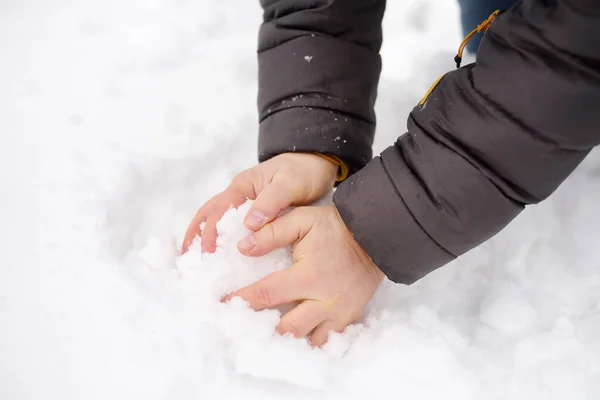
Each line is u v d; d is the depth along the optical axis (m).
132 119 1.09
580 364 0.86
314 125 0.94
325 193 0.95
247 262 0.88
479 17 1.18
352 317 0.87
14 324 0.85
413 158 0.84
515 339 0.89
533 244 0.97
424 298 0.92
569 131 0.78
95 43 1.23
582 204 0.99
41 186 0.98
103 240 0.93
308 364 0.84
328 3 0.96
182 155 1.03
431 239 0.84
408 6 1.31
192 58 1.21
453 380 0.84
